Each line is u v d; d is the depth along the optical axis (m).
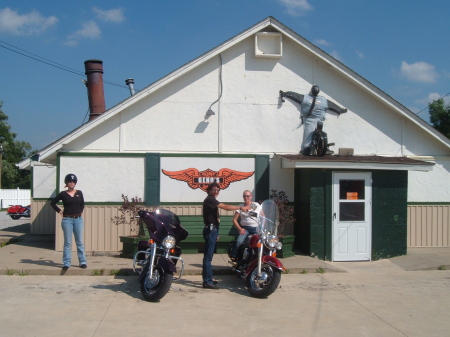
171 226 8.20
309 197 12.03
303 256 12.10
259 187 13.09
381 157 13.23
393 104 13.50
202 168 12.98
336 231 12.05
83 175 12.65
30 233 18.17
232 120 13.18
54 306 7.54
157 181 12.80
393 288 9.23
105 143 12.76
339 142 13.57
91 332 6.36
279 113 13.32
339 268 11.05
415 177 14.01
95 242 12.63
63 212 10.14
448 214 14.05
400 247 12.50
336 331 6.61
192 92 13.06
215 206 8.91
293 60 13.42
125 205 12.12
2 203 46.59
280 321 7.00
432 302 8.23
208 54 12.82
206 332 6.46
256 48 13.12
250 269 8.40
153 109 12.92
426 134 13.88
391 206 12.41
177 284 9.23
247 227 9.43
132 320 6.90
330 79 13.54
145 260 8.21
